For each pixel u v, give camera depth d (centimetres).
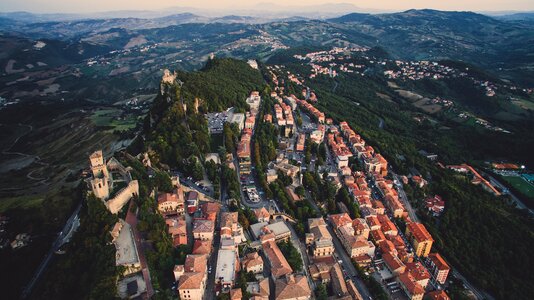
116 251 18762
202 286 18438
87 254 18388
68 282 17675
